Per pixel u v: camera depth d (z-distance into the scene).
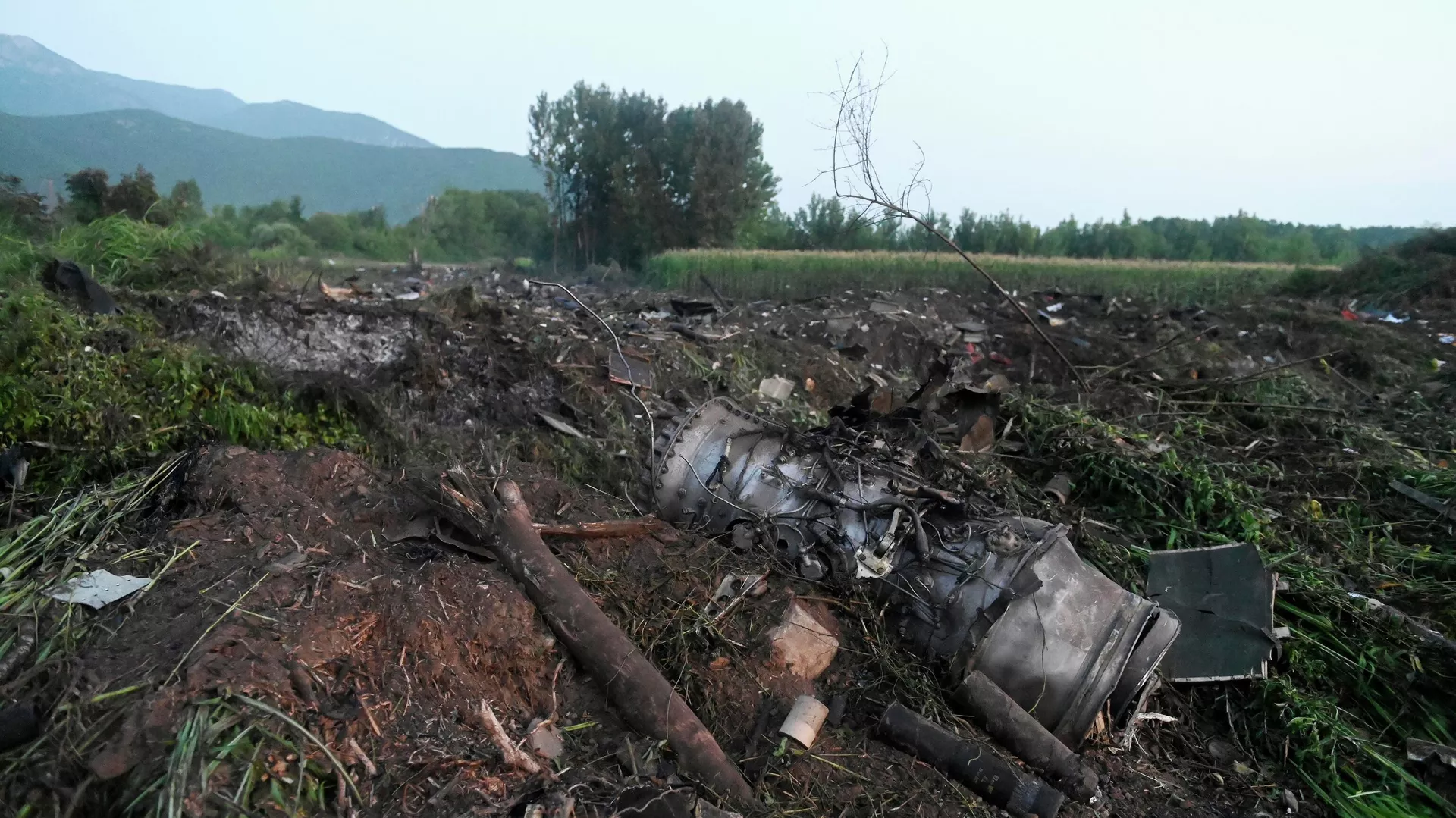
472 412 7.11
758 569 4.36
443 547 3.82
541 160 40.47
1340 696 4.42
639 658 3.50
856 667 4.11
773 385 9.20
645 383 7.93
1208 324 14.66
